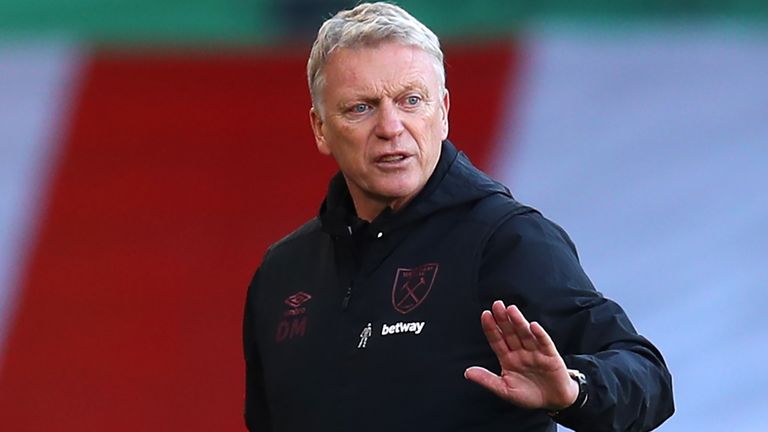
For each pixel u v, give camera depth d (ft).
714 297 56.44
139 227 66.49
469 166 26.27
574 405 21.95
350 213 26.76
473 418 24.59
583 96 64.23
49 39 74.54
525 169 62.39
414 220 25.53
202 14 75.51
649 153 61.57
